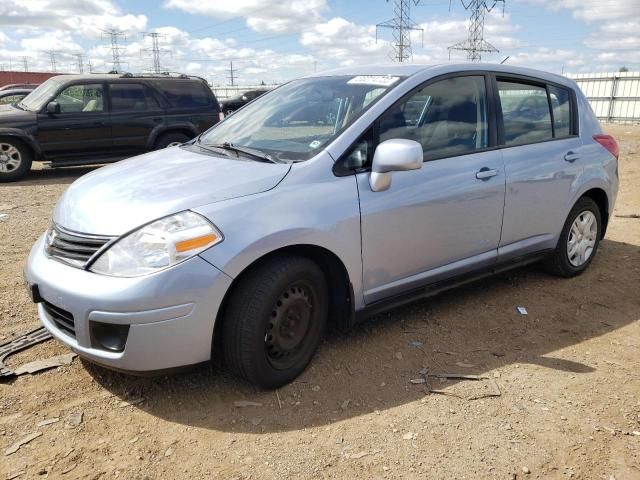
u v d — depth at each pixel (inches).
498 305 170.1
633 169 432.1
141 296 102.8
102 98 400.2
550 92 179.9
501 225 160.2
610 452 103.8
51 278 112.2
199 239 106.7
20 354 135.2
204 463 99.9
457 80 153.6
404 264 139.5
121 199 117.0
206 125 438.9
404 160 122.4
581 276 196.2
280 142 140.3
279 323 119.1
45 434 106.8
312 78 167.9
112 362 107.1
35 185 378.3
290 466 99.0
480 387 124.4
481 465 99.9
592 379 128.7
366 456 101.8
